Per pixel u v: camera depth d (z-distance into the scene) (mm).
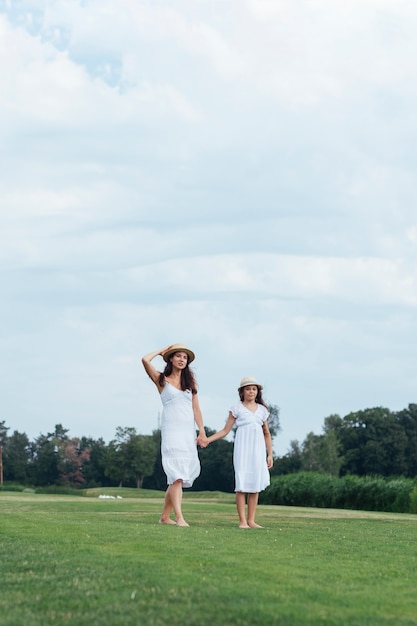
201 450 88688
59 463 103750
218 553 6695
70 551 6707
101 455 105312
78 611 4602
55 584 5320
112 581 5387
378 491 24422
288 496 26812
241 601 4809
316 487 26250
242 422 10648
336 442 79000
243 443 10602
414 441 82188
